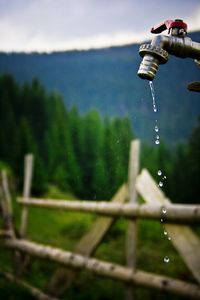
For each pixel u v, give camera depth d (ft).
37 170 134.72
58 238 36.09
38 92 258.16
